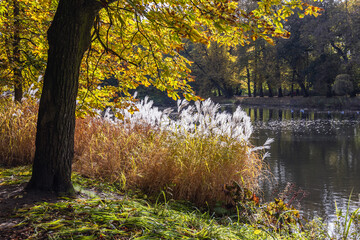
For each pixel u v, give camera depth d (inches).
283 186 402.6
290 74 2279.8
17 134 269.3
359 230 182.7
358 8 1756.9
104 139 255.3
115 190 209.3
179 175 215.6
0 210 138.6
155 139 248.1
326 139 834.2
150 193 217.3
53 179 165.2
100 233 120.0
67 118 166.2
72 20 160.1
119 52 218.8
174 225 140.3
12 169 238.5
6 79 309.6
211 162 223.5
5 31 298.0
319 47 1849.2
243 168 235.9
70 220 129.5
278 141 807.7
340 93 1786.4
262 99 2305.6
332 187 406.0
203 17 166.6
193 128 244.8
